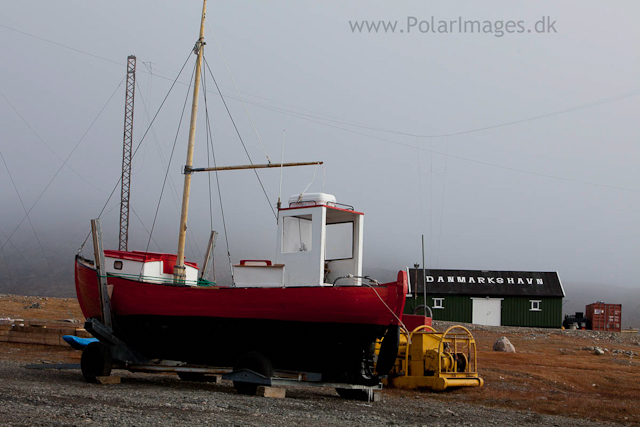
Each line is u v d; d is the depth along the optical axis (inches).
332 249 513.0
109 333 514.9
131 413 330.0
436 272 1900.8
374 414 393.7
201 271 651.5
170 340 517.7
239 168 585.6
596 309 1891.0
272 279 491.2
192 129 618.8
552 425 385.4
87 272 546.9
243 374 453.4
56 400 367.9
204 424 306.7
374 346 454.3
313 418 353.4
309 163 526.0
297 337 458.0
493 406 474.0
